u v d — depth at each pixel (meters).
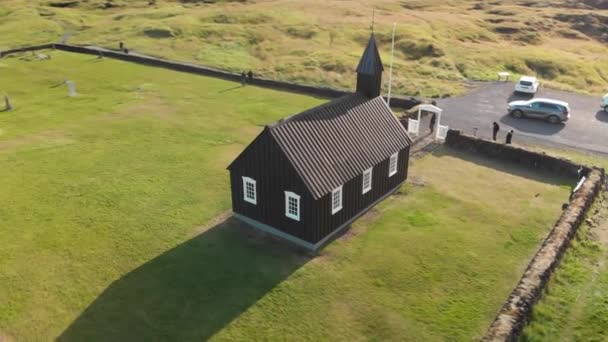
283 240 28.11
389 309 22.78
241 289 24.06
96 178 35.53
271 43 73.62
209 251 27.06
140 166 37.47
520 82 52.97
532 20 89.00
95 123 46.31
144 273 25.28
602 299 22.86
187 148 40.75
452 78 59.12
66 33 84.50
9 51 72.00
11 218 30.36
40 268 25.70
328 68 62.94
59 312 22.66
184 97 53.72
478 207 31.25
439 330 21.50
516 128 43.47
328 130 28.67
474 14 93.44
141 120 47.03
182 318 22.25
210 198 32.75
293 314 22.52
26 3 102.31
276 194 27.34
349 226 29.45
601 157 37.78
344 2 97.50
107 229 29.20
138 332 21.45
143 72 63.22
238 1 99.50
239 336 21.25
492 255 26.55
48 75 61.97
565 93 53.00
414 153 39.25
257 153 27.17
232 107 50.59
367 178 29.98
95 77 61.22
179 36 76.12
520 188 33.66
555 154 38.06
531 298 21.75
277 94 54.75
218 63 66.06
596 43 83.62
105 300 23.39
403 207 31.44
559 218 29.14
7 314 22.53
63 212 31.08
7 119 47.38
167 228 29.28
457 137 39.88
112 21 88.88
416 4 100.06
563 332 21.00
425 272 25.25
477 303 23.08
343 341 21.03
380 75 32.47
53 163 37.91
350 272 25.30
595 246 26.88
